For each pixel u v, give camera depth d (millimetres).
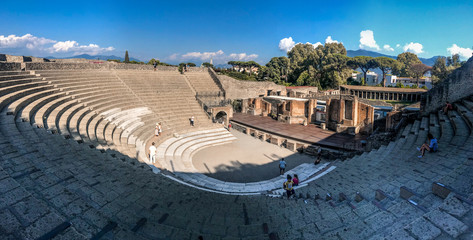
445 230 5680
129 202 9164
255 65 104312
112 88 33781
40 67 28109
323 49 111312
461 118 19172
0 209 5660
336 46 109312
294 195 14477
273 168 24453
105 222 6641
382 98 68188
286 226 8805
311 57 88812
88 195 8719
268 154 28547
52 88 24125
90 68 36688
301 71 93375
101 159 13680
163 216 8828
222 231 8398
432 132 19359
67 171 10289
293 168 24453
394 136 25000
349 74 85938
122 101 32125
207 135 33125
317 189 13859
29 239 4969
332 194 12398
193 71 53500
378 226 7047
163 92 40344
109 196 9133
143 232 7289
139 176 12961
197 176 21469
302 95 51000
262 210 10914
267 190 18609
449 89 24922
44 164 10039
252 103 50875
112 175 11688
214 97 46594
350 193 11711
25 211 5730
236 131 39250
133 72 42281
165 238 7203
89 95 27938
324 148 28188
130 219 7789
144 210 8906
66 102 22578
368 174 14250
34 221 5473
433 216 6141
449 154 13359
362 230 7008
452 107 22828
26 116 15586
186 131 32719
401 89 64562
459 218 5969
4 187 6484
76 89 27234
